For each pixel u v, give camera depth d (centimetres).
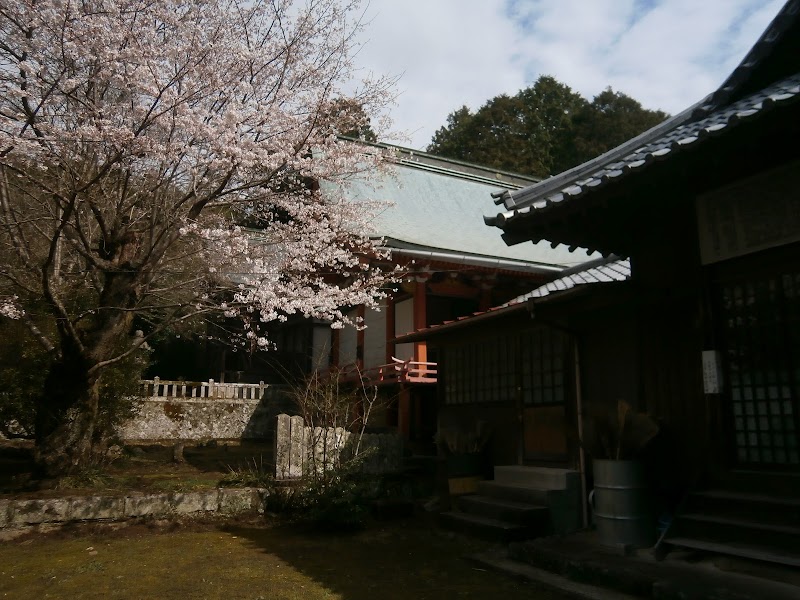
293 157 884
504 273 1572
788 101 390
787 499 469
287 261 950
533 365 811
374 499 859
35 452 805
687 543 495
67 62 702
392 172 1091
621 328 679
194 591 498
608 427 593
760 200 507
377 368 1516
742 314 531
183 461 1128
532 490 703
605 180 504
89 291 1027
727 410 534
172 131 780
